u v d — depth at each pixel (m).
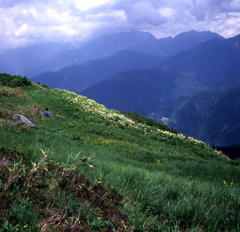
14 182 2.29
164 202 3.55
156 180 5.02
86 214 2.30
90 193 2.87
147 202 3.45
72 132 20.09
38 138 8.98
